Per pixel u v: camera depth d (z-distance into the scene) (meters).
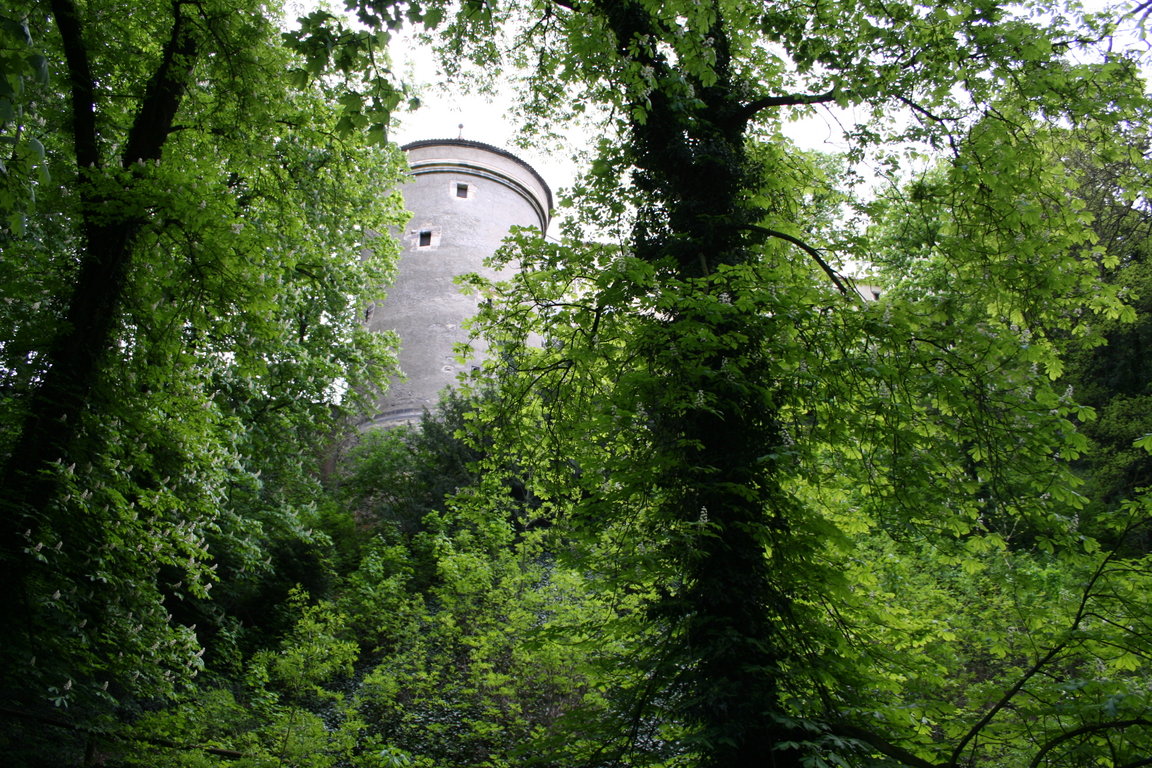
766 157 10.81
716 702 6.15
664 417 7.50
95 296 9.19
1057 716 5.69
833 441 8.02
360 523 25.20
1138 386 20.47
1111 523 6.63
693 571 6.93
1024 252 8.53
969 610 11.23
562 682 12.20
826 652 6.81
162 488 10.04
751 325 7.43
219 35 10.29
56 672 8.02
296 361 18.38
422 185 37.56
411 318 34.19
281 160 14.17
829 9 8.83
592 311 8.26
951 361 7.69
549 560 16.61
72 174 8.63
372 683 13.64
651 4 7.63
